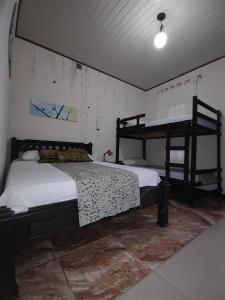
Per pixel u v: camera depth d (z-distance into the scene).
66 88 3.61
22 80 3.11
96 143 4.08
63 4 2.37
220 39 2.94
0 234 1.05
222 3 2.25
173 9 2.36
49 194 1.28
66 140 3.60
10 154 2.91
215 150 3.45
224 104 3.36
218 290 1.14
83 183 1.46
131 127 3.97
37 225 1.20
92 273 1.27
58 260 1.41
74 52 3.45
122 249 1.59
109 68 4.00
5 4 0.95
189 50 3.25
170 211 2.60
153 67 3.89
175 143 4.12
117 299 1.05
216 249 1.62
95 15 2.54
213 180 3.16
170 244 1.69
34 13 2.52
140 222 2.19
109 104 4.31
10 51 1.79
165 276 1.26
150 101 4.96
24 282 1.17
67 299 1.04
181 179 2.97
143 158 4.89
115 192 1.64
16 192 1.16
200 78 3.76
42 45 3.27
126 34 2.91
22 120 3.10
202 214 2.48
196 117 2.75
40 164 2.47
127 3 2.32
